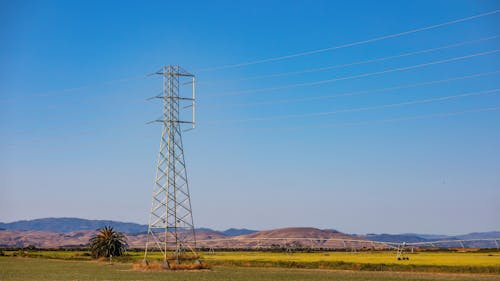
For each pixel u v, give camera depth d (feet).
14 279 268.82
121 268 378.53
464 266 338.95
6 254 636.89
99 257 556.51
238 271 349.00
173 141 355.56
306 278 285.43
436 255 547.49
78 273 319.68
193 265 363.35
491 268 327.47
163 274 315.17
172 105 355.77
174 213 359.66
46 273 320.29
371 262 403.34
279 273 326.85
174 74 359.66
